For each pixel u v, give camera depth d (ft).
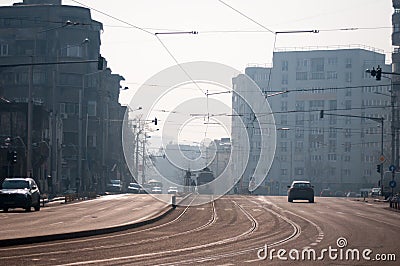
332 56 498.69
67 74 329.52
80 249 68.49
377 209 173.17
